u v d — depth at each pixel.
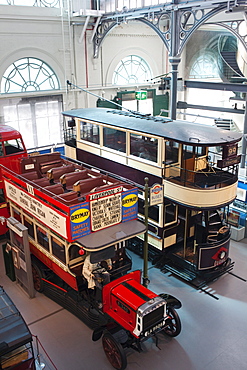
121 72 20.92
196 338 7.99
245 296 9.41
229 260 10.38
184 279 9.99
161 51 22.17
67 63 18.50
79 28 18.36
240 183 12.09
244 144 15.09
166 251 10.45
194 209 9.23
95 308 8.05
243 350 7.66
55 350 7.72
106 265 8.37
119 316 7.40
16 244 9.47
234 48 21.81
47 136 18.98
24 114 17.84
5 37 16.28
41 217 8.66
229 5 12.25
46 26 17.25
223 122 20.08
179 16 14.25
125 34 20.19
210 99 24.08
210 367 7.23
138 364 7.32
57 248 8.52
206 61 23.62
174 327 7.93
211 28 21.92
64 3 17.59
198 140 8.90
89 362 7.42
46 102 18.38
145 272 8.45
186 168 10.12
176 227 10.37
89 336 8.12
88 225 7.91
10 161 12.63
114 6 17.31
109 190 8.04
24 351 6.16
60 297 8.95
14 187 9.81
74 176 9.91
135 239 11.30
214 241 9.82
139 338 6.95
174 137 9.28
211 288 9.73
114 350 7.11
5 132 12.53
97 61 19.52
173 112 15.93
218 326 8.34
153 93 22.11
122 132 11.02
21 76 17.44
